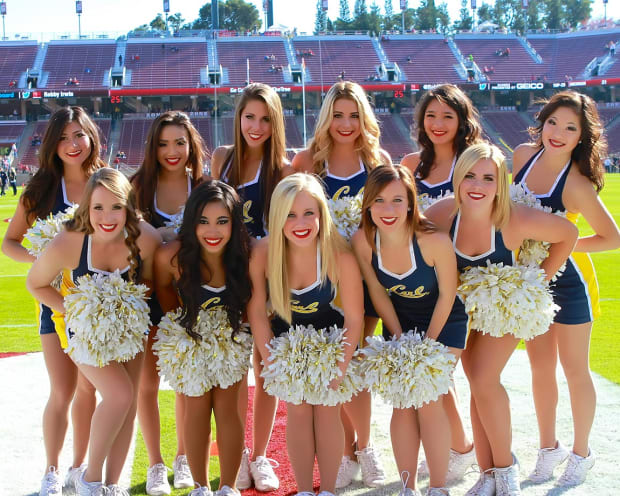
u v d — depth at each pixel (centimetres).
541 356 342
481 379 315
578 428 335
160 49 4309
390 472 350
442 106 378
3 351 579
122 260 318
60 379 333
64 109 361
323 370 302
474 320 317
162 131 363
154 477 331
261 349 319
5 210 1880
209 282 318
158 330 324
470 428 393
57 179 362
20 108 4203
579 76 4262
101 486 297
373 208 303
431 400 305
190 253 309
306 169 405
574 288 343
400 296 324
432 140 385
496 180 306
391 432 312
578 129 337
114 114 3972
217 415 320
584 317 340
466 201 309
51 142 354
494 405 313
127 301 304
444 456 306
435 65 4325
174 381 311
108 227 306
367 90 3988
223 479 318
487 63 4391
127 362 317
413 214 306
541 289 308
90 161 366
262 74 4156
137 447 384
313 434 313
